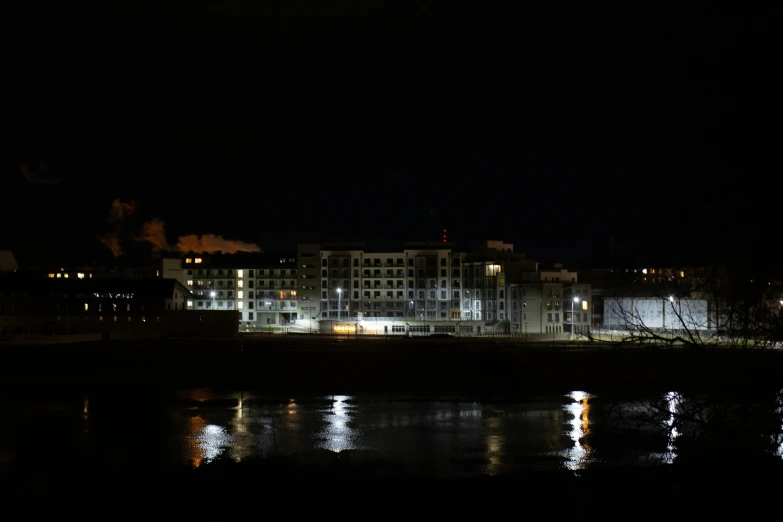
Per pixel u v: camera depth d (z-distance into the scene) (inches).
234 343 6368.1
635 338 871.7
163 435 2694.4
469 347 6033.5
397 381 4192.9
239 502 1898.4
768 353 794.2
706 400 849.5
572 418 3038.9
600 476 2046.0
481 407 3336.6
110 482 2081.7
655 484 1498.5
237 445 2539.4
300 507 1862.7
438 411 3238.2
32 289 7534.5
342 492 1972.2
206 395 3676.2
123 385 3988.7
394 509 1836.9
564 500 1847.9
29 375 4320.9
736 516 875.4
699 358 836.6
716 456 872.9
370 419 3038.9
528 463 2262.6
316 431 2787.9
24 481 2076.8
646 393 905.5
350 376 4375.0
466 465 2260.1
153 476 2137.1
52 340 6156.5
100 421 2952.8
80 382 4069.9
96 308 7455.7
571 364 4549.7
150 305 7500.0
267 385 4037.9
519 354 5285.4
